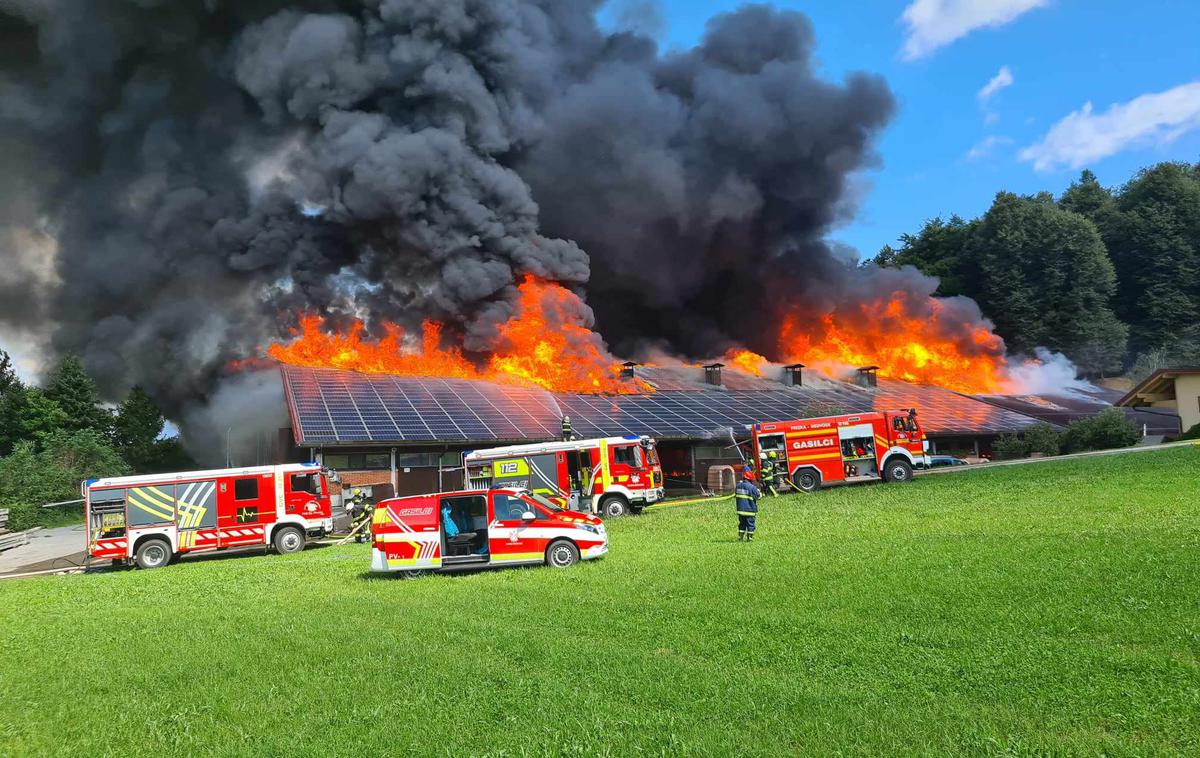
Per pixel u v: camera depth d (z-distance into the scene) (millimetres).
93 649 9961
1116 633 7227
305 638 9492
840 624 8297
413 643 8812
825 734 5305
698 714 5906
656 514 25562
